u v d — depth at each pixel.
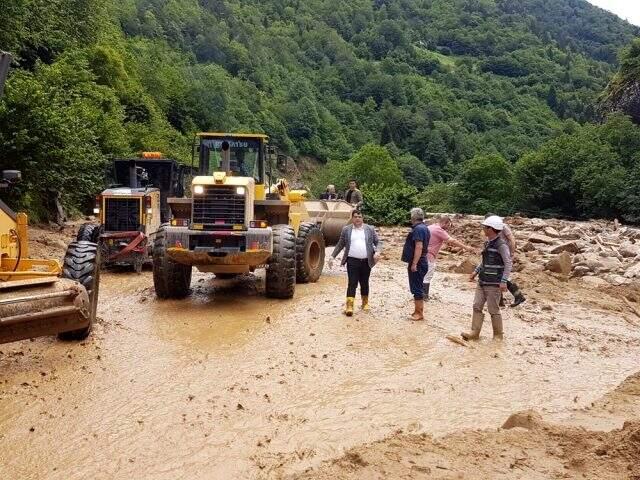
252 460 4.73
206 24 121.00
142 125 38.28
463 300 11.34
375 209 29.56
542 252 17.53
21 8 22.77
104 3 45.56
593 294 12.58
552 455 4.55
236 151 11.70
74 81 30.11
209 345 7.79
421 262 9.46
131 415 5.53
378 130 129.12
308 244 12.29
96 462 4.65
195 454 4.82
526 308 10.93
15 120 16.59
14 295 6.27
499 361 7.61
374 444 4.92
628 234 23.44
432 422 5.60
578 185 54.69
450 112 145.50
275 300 10.66
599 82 185.12
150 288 11.67
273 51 140.75
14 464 4.59
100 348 7.48
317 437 5.18
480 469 4.30
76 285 6.64
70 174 19.25
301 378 6.67
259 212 11.58
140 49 64.50
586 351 8.26
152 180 16.05
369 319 9.38
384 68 164.50
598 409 5.93
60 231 18.69
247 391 6.21
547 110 161.62
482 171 63.22
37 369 6.64
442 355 7.73
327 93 136.00
